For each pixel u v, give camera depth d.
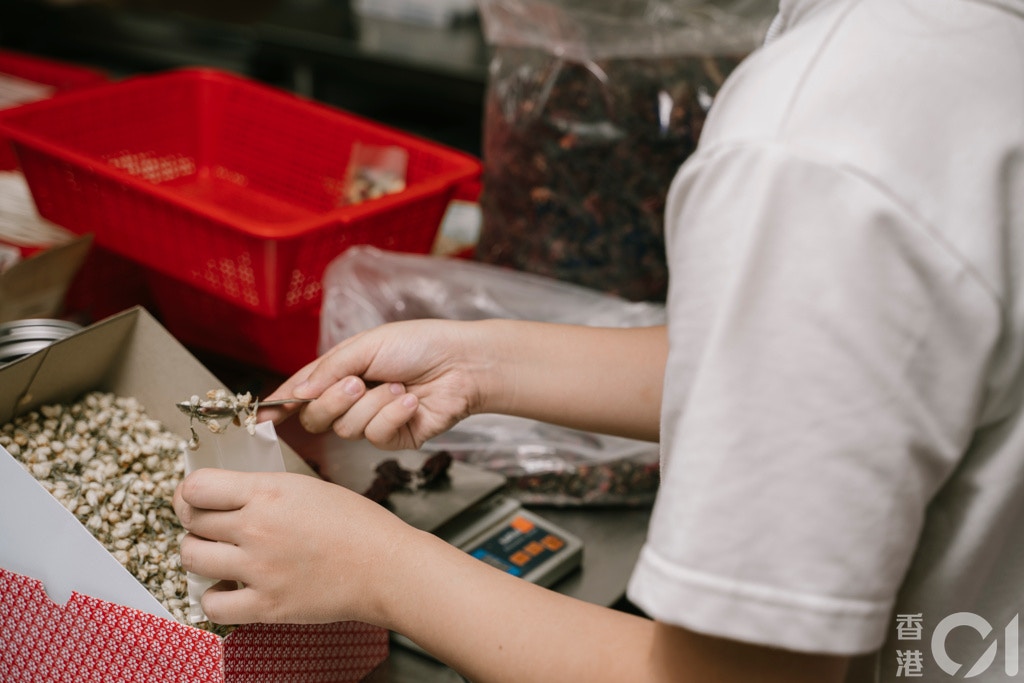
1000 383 0.51
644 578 0.52
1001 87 0.51
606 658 0.59
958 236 0.47
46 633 0.77
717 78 1.29
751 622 0.50
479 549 0.98
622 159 1.27
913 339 0.48
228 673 0.70
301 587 0.67
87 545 0.72
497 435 1.14
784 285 0.49
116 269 1.43
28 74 1.98
